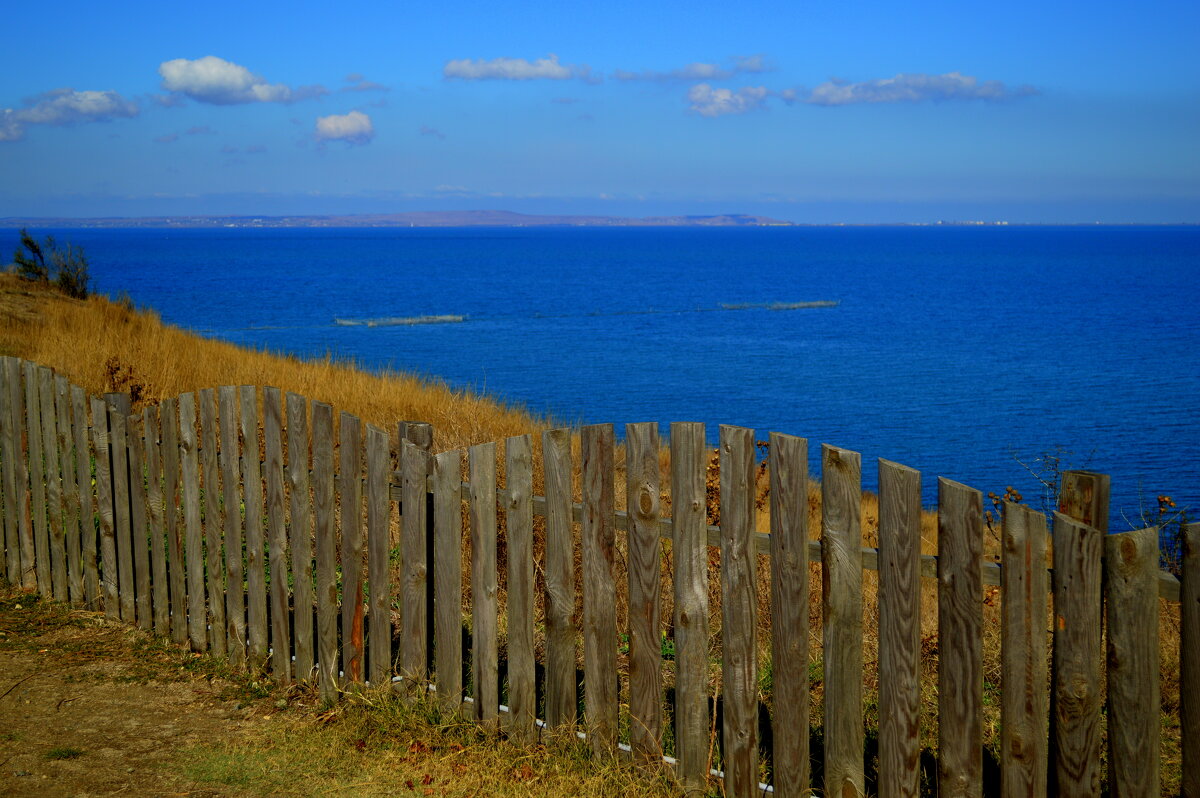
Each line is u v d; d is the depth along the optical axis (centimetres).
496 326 6178
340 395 1332
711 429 3072
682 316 7300
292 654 467
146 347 1425
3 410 563
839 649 322
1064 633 282
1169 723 411
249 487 455
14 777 369
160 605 500
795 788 334
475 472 388
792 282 11881
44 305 1891
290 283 10006
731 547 338
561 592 380
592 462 362
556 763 374
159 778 371
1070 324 6938
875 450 2834
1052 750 291
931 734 412
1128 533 273
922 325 6819
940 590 302
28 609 539
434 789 365
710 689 471
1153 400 3781
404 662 419
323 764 383
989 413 3478
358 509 420
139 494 502
